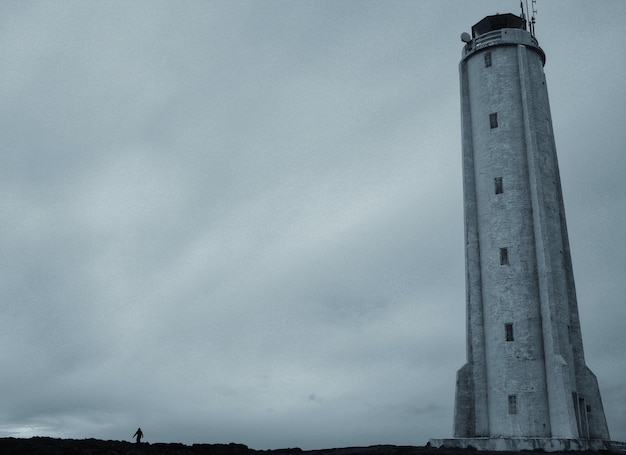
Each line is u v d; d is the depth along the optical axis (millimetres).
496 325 53281
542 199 54656
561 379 49469
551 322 51281
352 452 46500
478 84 59594
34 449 37125
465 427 52531
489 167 56906
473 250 56469
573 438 46844
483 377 53469
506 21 62031
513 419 50688
